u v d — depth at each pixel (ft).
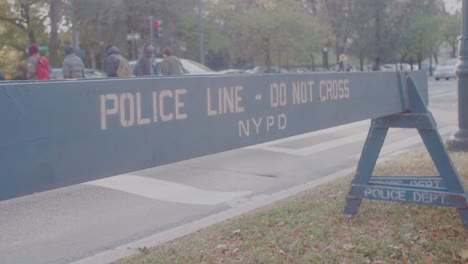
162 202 26.07
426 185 18.70
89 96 9.28
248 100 12.87
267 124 13.51
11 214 24.41
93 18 140.05
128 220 23.17
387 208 20.35
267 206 22.84
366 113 17.63
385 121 18.80
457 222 18.31
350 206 19.44
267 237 17.99
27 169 8.42
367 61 219.41
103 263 17.71
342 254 15.97
